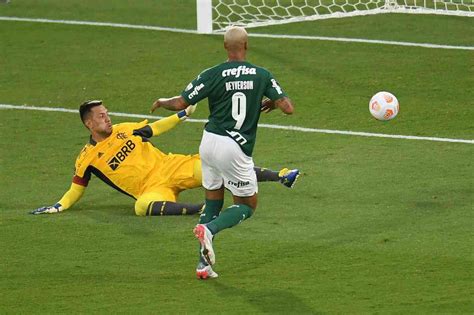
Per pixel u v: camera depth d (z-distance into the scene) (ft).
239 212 86.69
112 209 107.24
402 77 149.38
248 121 86.69
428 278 86.22
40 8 189.98
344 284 85.61
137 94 147.43
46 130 134.21
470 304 80.53
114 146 106.11
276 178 101.30
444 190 108.47
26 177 117.39
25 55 165.78
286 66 155.53
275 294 83.97
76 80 153.89
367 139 127.24
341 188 110.63
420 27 172.04
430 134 128.06
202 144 87.61
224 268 90.12
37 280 88.28
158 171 106.73
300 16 177.06
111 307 82.02
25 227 101.81
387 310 79.87
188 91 86.69
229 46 87.15
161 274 89.20
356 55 159.53
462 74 149.79
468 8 176.76
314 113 137.39
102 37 173.27
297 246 94.89
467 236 95.61
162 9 188.24
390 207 104.32
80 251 95.09
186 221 102.78
